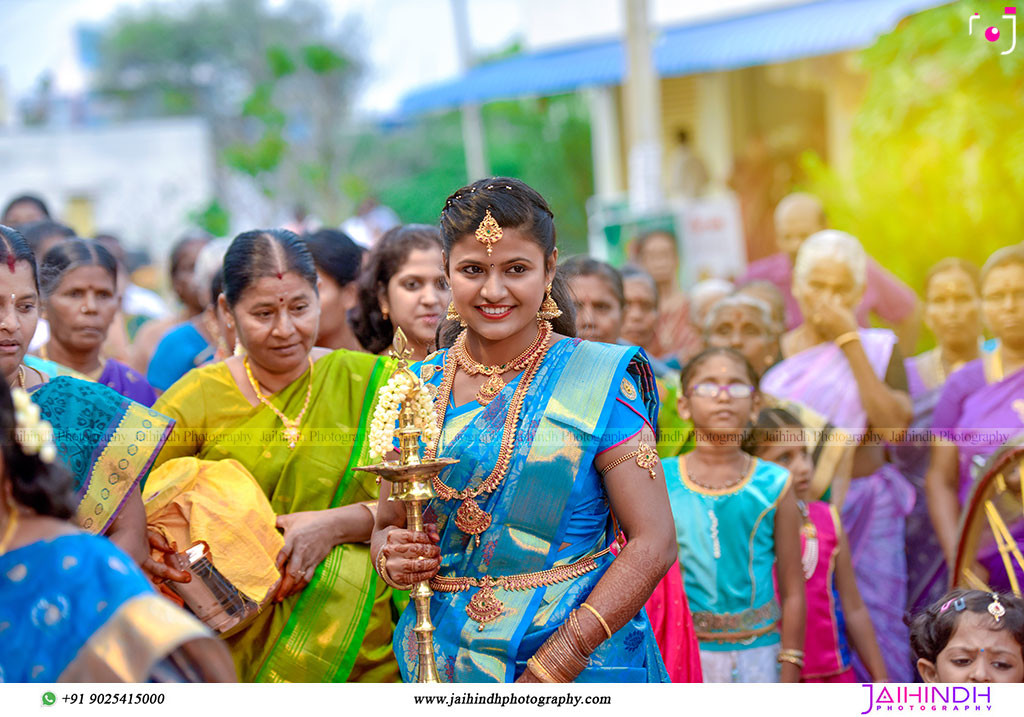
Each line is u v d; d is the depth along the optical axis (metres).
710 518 3.35
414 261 3.59
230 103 28.00
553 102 19.73
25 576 1.77
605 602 2.12
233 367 3.03
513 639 2.15
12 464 1.81
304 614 2.79
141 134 22.23
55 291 3.51
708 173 12.66
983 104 7.95
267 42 27.33
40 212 5.54
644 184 8.59
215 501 2.76
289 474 2.92
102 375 3.62
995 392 4.03
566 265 3.46
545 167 19.03
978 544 3.30
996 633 2.72
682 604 3.06
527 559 2.19
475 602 2.20
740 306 4.34
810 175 10.66
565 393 2.21
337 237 3.91
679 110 12.91
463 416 2.25
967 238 7.76
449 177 21.67
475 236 2.18
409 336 3.61
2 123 24.91
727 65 10.45
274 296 2.87
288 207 22.31
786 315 5.72
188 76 28.12
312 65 23.11
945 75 8.22
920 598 4.02
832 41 9.63
